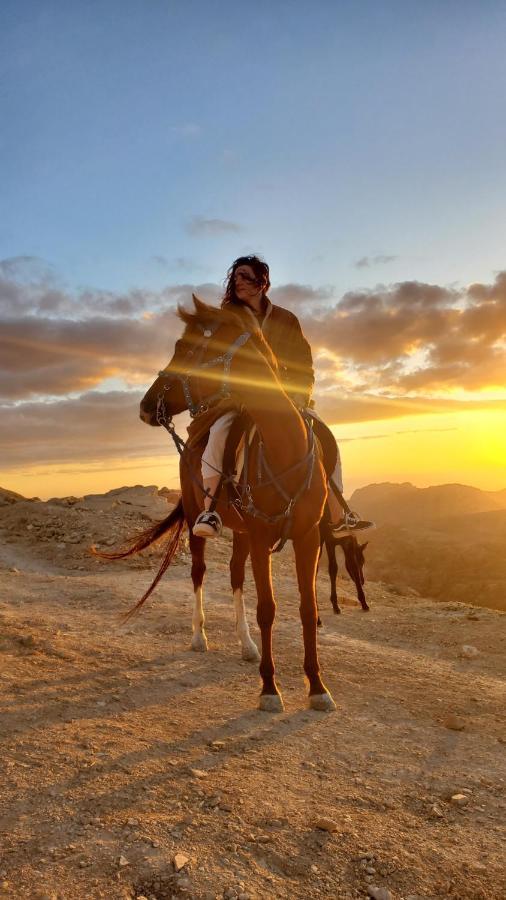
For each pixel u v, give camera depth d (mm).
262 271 5762
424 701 5492
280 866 3082
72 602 9273
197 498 6191
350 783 3941
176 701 5289
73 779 3832
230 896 2844
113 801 3584
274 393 4973
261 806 3586
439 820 3547
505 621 8727
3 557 13016
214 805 3572
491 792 3887
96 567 12219
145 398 5410
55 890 2832
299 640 7457
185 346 5137
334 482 6129
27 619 7941
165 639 7305
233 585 6691
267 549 5234
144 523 15336
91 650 6695
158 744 4398
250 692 5574
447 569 67500
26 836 3230
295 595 10312
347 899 2887
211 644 7105
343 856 3168
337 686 5809
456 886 2977
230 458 5426
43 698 5215
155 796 3654
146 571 11852
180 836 3262
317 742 4539
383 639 7984
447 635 8109
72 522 15266
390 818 3545
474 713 5242
